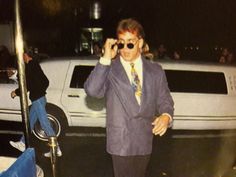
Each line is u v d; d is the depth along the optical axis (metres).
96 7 23.78
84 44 24.39
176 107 7.79
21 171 2.63
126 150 3.17
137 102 3.15
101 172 6.21
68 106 7.74
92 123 7.80
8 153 6.96
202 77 8.03
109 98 3.20
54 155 3.29
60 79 7.84
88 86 3.13
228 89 8.06
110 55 3.09
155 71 3.24
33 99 6.59
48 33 23.80
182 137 8.12
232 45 24.00
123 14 24.59
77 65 7.90
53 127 7.74
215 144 7.74
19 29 3.21
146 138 3.23
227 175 6.08
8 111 7.86
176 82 7.93
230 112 8.03
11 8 3.25
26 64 6.57
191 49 25.14
